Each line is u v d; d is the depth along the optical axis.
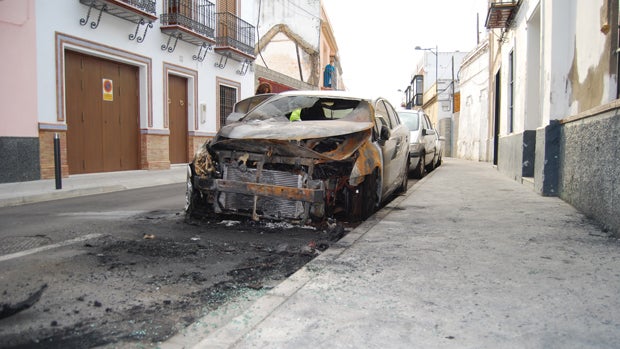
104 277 3.56
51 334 2.56
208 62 17.42
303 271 3.53
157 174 12.79
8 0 9.51
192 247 4.49
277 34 29.39
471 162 19.14
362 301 2.90
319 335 2.42
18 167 9.83
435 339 2.37
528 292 3.02
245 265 3.94
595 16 5.73
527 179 8.83
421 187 8.94
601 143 5.02
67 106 11.52
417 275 3.41
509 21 11.83
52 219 5.94
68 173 11.09
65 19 10.91
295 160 5.01
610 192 4.74
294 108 6.41
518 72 10.73
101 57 12.38
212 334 2.43
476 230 4.93
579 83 6.39
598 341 2.31
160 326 2.69
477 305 2.81
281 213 5.05
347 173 5.20
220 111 18.72
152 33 14.09
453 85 30.81
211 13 17.17
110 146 12.96
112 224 5.57
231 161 5.32
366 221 5.50
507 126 11.99
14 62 9.70
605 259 3.74
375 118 6.28
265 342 2.34
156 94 14.40
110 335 2.56
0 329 2.62
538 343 2.30
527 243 4.31
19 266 3.82
